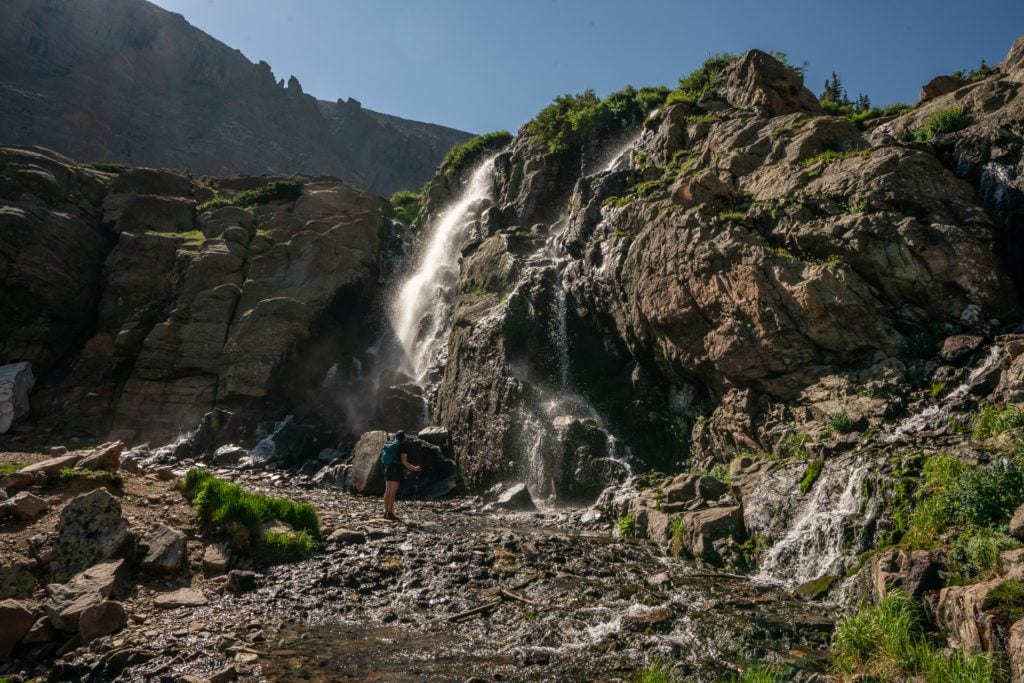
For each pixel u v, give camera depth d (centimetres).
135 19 16525
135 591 889
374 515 1531
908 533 852
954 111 1834
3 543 913
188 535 1077
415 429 2512
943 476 897
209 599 899
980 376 1224
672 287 1733
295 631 789
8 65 12950
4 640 720
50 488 1122
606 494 1578
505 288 2409
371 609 875
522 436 1917
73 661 700
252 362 2755
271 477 2092
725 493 1293
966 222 1518
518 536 1246
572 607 866
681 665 673
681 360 1711
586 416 1920
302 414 2661
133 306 3045
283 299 2903
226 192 4016
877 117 2458
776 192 1817
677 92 2886
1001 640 557
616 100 3403
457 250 3528
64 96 13150
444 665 686
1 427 2570
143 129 14012
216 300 2970
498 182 3909
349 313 3225
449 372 2420
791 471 1205
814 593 905
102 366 2912
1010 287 1439
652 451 1791
